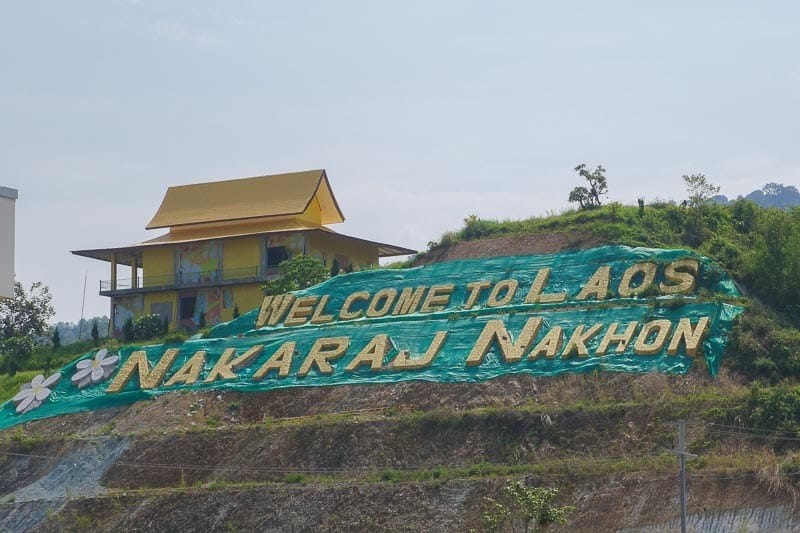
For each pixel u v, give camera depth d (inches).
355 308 4269.2
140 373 4244.6
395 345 3978.8
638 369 3550.7
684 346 3572.8
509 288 4065.0
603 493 2967.5
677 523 2824.8
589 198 4589.1
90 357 4429.1
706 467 2960.1
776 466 2869.1
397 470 3368.6
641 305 3784.5
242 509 3326.8
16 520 3577.8
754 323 3629.4
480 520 3036.4
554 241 4266.7
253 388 4008.4
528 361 3705.7
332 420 3678.6
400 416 3590.1
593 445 3253.0
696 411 3245.6
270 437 3639.3
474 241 4456.2
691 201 4409.5
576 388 3553.2
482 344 3818.9
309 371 4003.4
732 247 4094.5
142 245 5216.5
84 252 5300.2
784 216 4003.4
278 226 5128.0
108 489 3654.0
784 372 3474.4
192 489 3464.6
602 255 4045.3
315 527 3196.4
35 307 5969.5
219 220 5206.7
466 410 3550.7
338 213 5324.8
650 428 3240.7
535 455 3280.0
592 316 3806.6
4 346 5137.8
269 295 4613.7
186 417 3949.3
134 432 3887.8
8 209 2851.9
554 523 2910.9
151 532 3366.1
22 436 4008.4
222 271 5123.0
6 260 2839.6
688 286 3818.9
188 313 5187.0
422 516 3112.7
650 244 4128.9
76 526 3474.4
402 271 4325.8
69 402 4237.2
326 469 3467.0
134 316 5260.8
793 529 2736.2
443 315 4047.7
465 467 3299.7
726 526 2785.4
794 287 3855.8
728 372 3489.2
